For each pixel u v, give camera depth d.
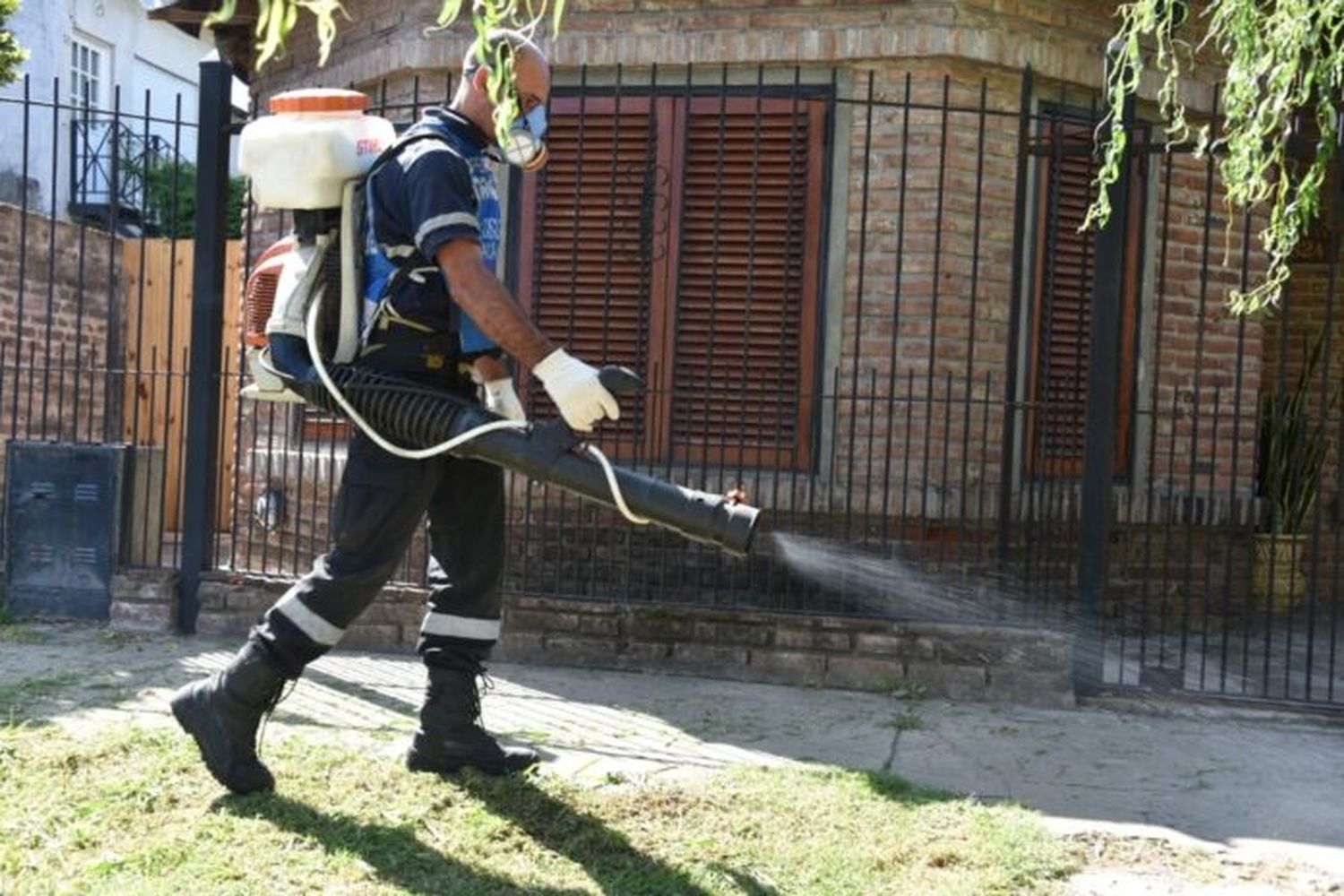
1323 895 3.94
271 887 3.60
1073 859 4.15
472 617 4.66
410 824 4.14
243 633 7.29
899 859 4.04
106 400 7.93
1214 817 4.71
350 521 4.32
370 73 8.38
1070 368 8.18
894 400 7.26
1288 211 5.20
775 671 6.72
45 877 3.59
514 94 3.43
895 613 7.41
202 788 4.39
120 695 5.86
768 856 4.02
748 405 7.82
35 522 7.55
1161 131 8.19
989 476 7.71
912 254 7.62
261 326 4.62
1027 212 7.91
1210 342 8.62
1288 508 9.61
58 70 18.14
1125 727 6.06
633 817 4.36
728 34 7.73
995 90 7.72
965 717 6.14
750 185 7.82
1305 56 5.05
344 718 5.62
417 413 4.14
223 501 10.33
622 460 7.94
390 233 4.23
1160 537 8.55
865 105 7.35
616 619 6.91
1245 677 6.98
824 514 7.56
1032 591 7.43
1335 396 10.39
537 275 7.98
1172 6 5.07
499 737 5.43
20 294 7.81
